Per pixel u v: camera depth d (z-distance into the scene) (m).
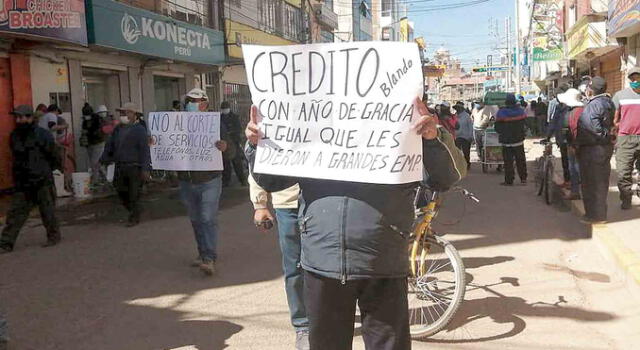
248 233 8.63
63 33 11.77
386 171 2.81
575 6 26.50
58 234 8.18
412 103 2.82
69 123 13.92
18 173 7.83
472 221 8.94
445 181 3.13
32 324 5.11
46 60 13.23
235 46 21.41
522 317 5.01
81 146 13.80
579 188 9.66
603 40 19.09
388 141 2.84
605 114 7.49
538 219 8.97
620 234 6.97
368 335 2.96
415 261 4.71
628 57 16.78
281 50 3.05
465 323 4.90
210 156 6.27
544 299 5.44
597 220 7.71
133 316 5.27
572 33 22.83
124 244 8.11
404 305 2.91
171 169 6.39
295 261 4.37
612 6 16.59
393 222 2.82
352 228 2.77
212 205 6.39
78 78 14.25
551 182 10.13
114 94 16.28
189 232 8.85
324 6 34.31
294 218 4.31
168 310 5.42
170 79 19.89
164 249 7.77
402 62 2.83
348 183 2.87
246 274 6.52
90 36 12.83
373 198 2.81
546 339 4.55
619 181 8.44
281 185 3.29
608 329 4.73
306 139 2.99
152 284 6.21
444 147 3.04
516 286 5.82
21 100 12.52
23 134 7.86
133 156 9.31
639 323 4.81
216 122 6.27
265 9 26.05
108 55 15.42
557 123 10.38
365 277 2.77
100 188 13.41
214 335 4.80
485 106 16.41
